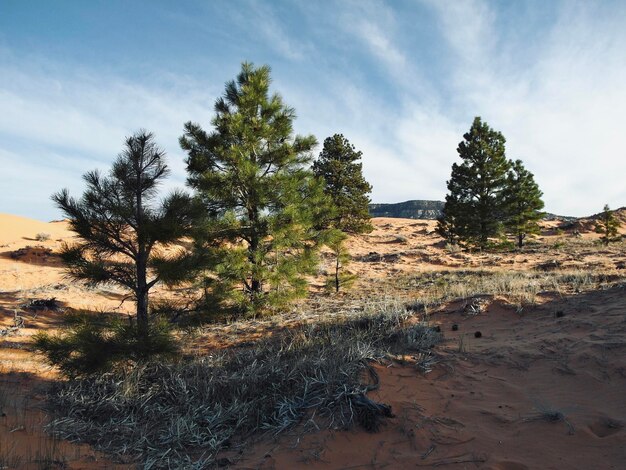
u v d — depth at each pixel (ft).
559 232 145.38
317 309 41.50
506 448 13.25
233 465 14.29
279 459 14.11
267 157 44.04
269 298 42.47
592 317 23.11
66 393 20.72
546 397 16.12
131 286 22.74
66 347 20.36
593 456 12.26
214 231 40.40
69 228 21.65
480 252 101.81
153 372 22.49
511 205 104.88
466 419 15.24
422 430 14.67
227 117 42.78
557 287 30.01
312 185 45.03
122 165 21.63
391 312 29.35
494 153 105.19
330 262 87.76
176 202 21.75
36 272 66.69
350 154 140.87
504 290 32.24
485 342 22.79
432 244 123.13
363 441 14.52
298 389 18.40
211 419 17.34
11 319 40.37
